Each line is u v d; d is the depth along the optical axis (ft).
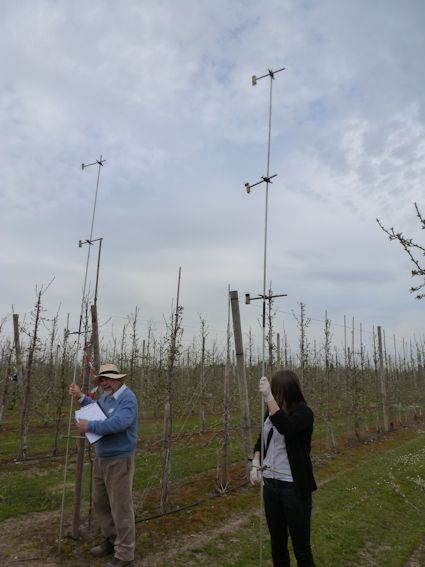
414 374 104.32
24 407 38.93
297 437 12.72
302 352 55.88
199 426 54.44
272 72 16.01
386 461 41.42
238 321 31.60
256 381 69.15
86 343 20.70
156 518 23.48
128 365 71.36
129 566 16.76
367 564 19.19
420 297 12.71
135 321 69.46
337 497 28.86
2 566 16.97
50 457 38.55
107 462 16.74
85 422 16.24
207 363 64.03
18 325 50.90
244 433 31.71
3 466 35.19
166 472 24.82
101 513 17.83
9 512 23.71
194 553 19.12
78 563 17.24
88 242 22.94
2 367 60.75
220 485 29.99
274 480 12.98
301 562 12.33
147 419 61.36
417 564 19.61
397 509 26.94
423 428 69.41
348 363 65.10
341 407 64.49
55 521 22.21
